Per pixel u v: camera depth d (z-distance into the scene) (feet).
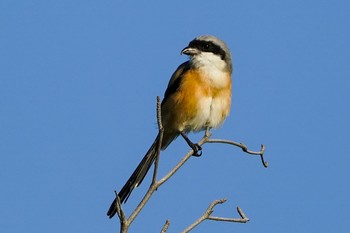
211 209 21.56
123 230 18.85
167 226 19.71
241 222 21.94
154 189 21.39
